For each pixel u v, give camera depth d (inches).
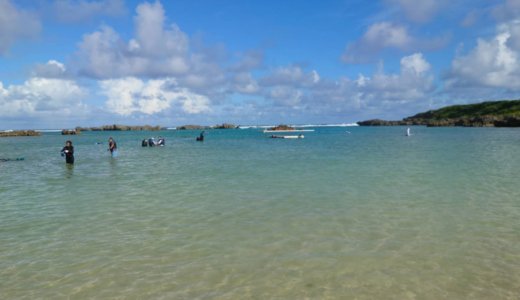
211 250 362.0
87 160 1349.7
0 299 268.2
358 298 266.8
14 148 2305.6
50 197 629.3
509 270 311.9
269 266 323.0
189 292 277.3
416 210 506.9
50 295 274.2
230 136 4407.0
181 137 4288.9
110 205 561.3
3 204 576.1
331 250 358.6
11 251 364.5
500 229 419.2
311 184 729.6
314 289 280.8
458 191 637.9
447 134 3627.0
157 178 844.6
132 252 358.9
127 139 3890.3
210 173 921.5
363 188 676.7
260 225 443.5
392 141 2559.1
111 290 281.4
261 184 737.6
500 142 2124.8
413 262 328.8
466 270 312.2
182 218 479.8
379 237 395.5
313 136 3981.3
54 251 363.6
